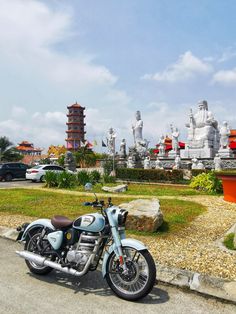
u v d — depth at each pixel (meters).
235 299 4.43
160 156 42.50
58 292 4.63
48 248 5.20
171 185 22.36
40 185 23.55
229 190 13.22
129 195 15.76
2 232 8.11
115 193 16.70
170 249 6.64
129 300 4.40
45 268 5.24
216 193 16.53
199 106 40.09
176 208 11.29
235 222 9.31
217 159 27.80
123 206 8.84
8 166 28.98
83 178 20.58
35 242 5.49
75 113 100.50
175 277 5.11
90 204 4.83
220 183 16.50
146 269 4.50
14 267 5.65
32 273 5.36
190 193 16.59
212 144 38.88
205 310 4.17
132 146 40.28
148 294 4.64
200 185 17.95
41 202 13.02
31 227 5.54
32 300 4.34
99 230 4.66
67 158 28.55
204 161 34.47
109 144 40.69
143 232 8.00
